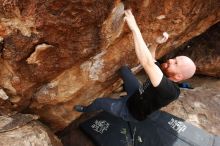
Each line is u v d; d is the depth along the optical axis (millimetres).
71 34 2805
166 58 5270
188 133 4758
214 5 3377
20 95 3395
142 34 3316
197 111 5102
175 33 3564
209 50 5277
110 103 3648
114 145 4688
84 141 4816
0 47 2795
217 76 5625
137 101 3342
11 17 2576
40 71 3150
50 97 3549
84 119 5035
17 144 3361
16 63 2979
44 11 2523
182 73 3020
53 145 3824
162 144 4633
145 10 2988
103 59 3344
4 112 3592
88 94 3834
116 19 2877
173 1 3014
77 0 2484
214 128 4938
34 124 3736
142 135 4730
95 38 2963
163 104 3133
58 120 4078
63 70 3252
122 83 4379
